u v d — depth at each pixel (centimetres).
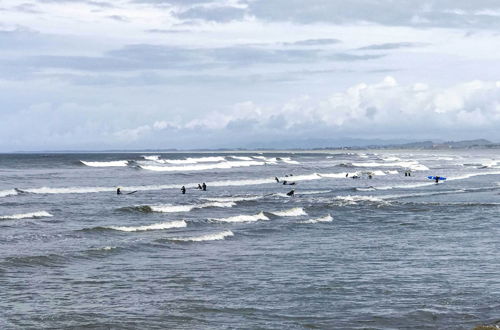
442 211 4497
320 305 1823
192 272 2294
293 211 4384
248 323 1647
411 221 3953
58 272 2280
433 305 1817
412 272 2289
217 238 3144
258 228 3581
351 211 4528
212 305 1825
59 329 1582
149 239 3081
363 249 2838
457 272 2286
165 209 4525
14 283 2088
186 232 3409
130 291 1994
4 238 3112
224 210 4634
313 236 3284
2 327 1584
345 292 1981
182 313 1741
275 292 1984
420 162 15938
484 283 2100
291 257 2620
